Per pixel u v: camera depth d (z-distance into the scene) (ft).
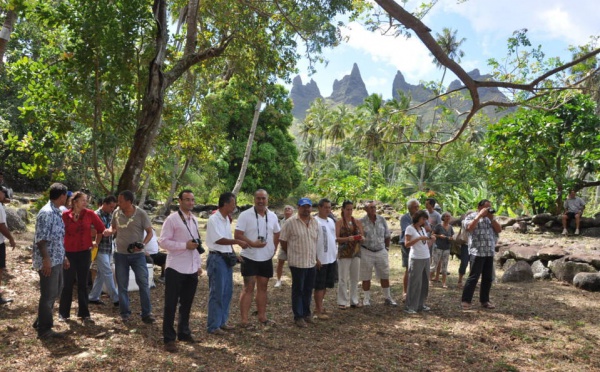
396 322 22.62
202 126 60.18
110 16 27.71
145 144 30.40
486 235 25.38
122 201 20.07
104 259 23.40
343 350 18.06
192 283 17.79
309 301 21.86
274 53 38.17
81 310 19.84
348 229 25.02
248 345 18.01
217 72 43.39
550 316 24.23
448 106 25.77
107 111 29.53
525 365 17.35
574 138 51.47
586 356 18.39
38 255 17.12
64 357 15.52
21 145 32.53
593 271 32.27
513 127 52.65
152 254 28.60
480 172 62.64
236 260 19.42
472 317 23.79
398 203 106.01
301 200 21.31
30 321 19.48
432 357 17.80
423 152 22.86
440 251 32.01
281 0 34.91
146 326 19.81
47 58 32.91
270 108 126.52
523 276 34.45
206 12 37.76
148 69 31.45
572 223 51.62
